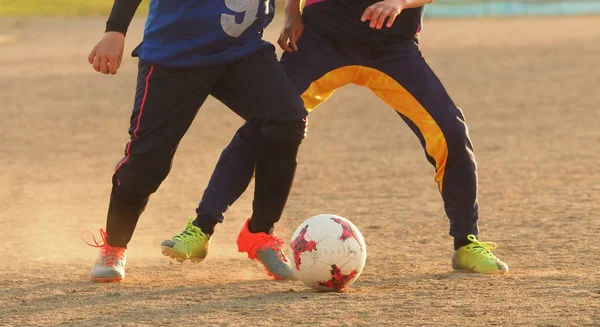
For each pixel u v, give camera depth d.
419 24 19.06
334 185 33.12
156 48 17.03
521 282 17.83
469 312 15.24
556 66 79.69
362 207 28.81
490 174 34.44
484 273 18.95
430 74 19.08
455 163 19.00
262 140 17.88
